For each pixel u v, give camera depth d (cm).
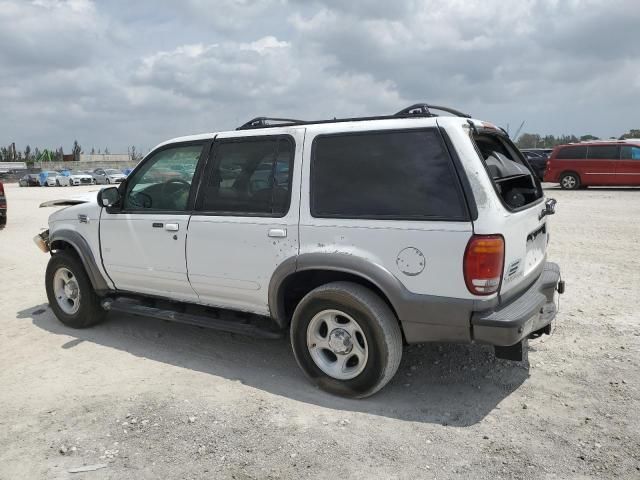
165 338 528
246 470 305
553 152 2058
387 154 368
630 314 545
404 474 297
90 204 532
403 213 356
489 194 338
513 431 338
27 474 309
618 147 1934
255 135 426
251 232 412
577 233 1030
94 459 321
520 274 373
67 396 405
